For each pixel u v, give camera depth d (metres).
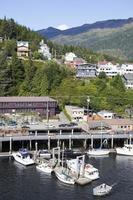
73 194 117.88
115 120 189.25
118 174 136.88
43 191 119.62
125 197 116.81
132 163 151.00
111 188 121.31
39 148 167.25
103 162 151.50
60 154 158.50
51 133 171.75
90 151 159.88
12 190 119.81
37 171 138.12
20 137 162.25
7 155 156.00
